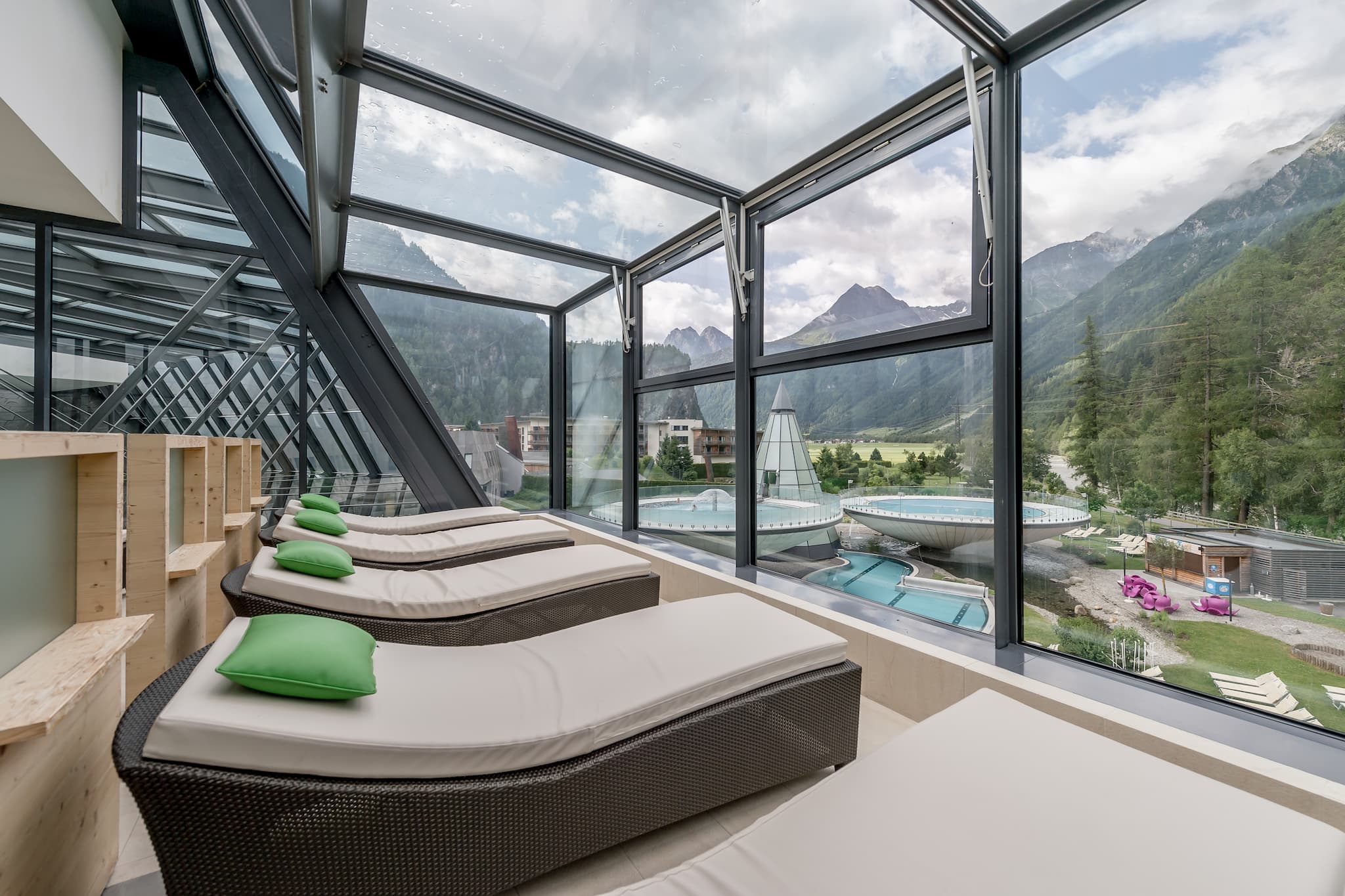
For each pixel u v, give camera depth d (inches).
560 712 57.9
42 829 43.3
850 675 72.8
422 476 208.2
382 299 206.1
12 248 147.9
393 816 47.3
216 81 169.8
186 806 41.9
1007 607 90.4
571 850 54.3
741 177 131.0
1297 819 40.9
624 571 112.6
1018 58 87.7
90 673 44.1
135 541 76.6
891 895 34.6
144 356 164.2
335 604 89.1
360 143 119.1
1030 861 36.9
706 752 62.1
